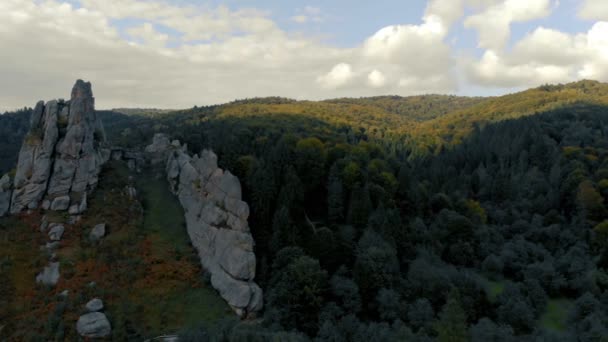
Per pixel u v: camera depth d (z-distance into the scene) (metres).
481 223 103.19
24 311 57.25
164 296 62.00
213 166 79.81
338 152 110.06
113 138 139.88
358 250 74.50
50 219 73.19
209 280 66.56
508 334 59.00
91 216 75.62
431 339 55.53
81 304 58.00
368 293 66.62
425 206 104.25
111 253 67.94
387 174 99.62
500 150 157.88
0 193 77.62
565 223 105.31
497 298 71.75
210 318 59.75
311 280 62.47
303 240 75.31
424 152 196.50
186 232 78.31
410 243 82.81
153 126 182.00
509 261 86.25
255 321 60.44
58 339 52.81
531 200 117.75
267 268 67.81
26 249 67.56
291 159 95.50
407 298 67.62
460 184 130.62
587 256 87.00
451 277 72.75
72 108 83.81
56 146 81.44
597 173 118.12
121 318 56.81
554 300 77.50
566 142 153.62
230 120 199.38
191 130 149.88
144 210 82.19
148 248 71.06
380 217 81.44
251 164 85.50
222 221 71.75
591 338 58.88
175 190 89.88
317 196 96.62
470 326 63.81
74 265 64.81
